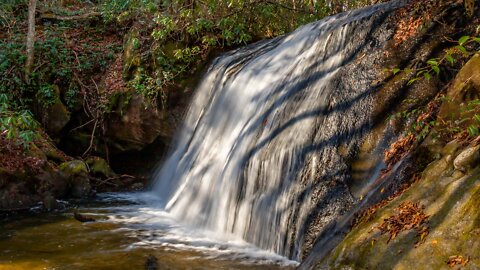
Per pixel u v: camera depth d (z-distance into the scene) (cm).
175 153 873
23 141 788
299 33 784
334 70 594
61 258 493
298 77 642
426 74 402
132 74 966
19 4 1216
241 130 674
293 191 509
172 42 969
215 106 795
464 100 398
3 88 970
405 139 454
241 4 966
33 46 1001
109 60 1043
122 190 877
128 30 1122
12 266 468
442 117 409
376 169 466
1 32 1142
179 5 1009
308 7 1134
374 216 359
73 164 830
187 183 711
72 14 1238
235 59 866
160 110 920
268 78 707
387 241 323
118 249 520
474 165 328
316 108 557
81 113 981
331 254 355
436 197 332
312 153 519
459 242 286
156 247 529
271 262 473
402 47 546
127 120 934
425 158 391
